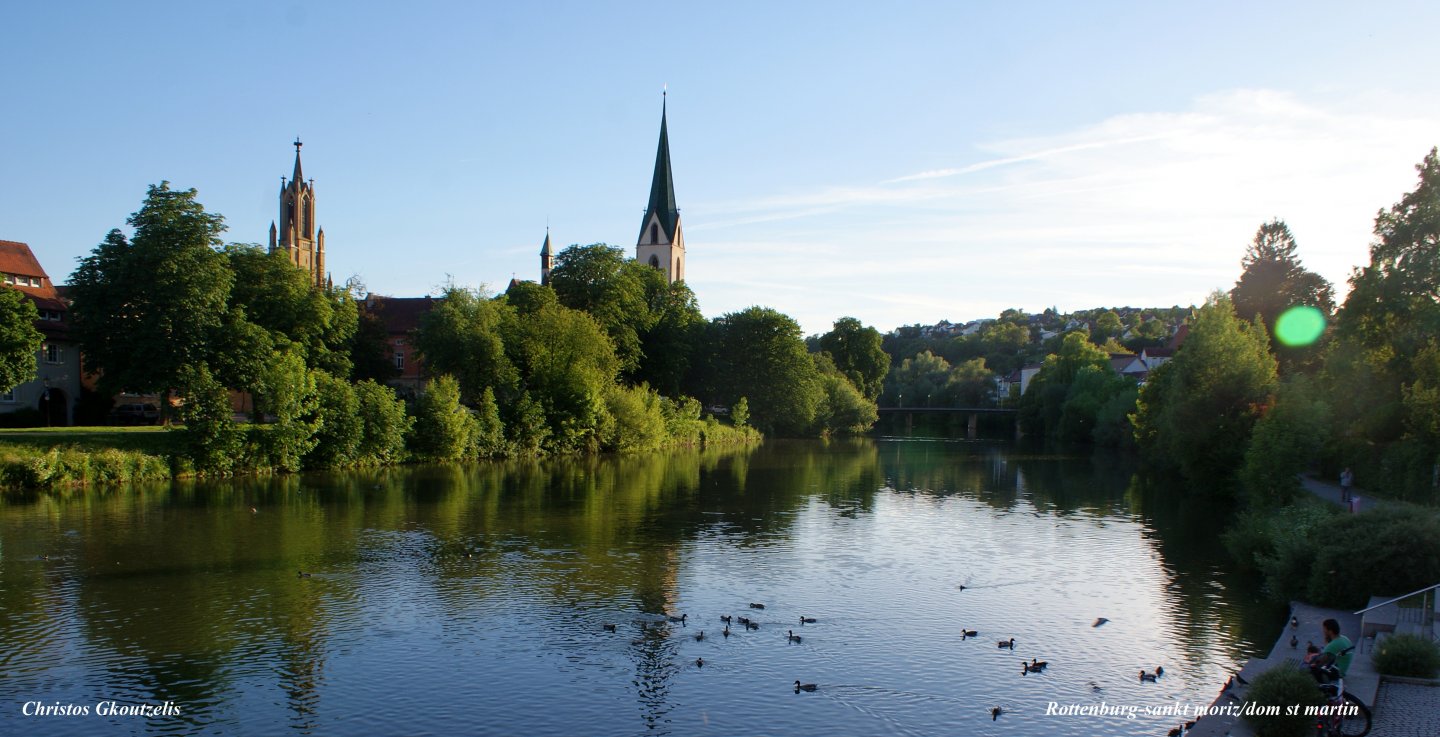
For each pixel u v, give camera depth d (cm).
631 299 12319
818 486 6888
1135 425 8912
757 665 2705
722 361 13775
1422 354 5244
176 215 6975
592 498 5994
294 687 2505
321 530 4628
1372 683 2241
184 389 6831
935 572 3869
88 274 6944
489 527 4803
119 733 2212
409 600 3334
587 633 2973
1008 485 7069
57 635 2894
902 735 2247
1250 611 3291
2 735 2192
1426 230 5772
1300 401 4566
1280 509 4256
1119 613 3266
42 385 8131
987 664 2730
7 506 5138
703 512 5431
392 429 7656
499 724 2294
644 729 2273
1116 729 2281
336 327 9062
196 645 2819
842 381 15325
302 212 14462
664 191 16312
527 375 9681
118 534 4422
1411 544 3033
